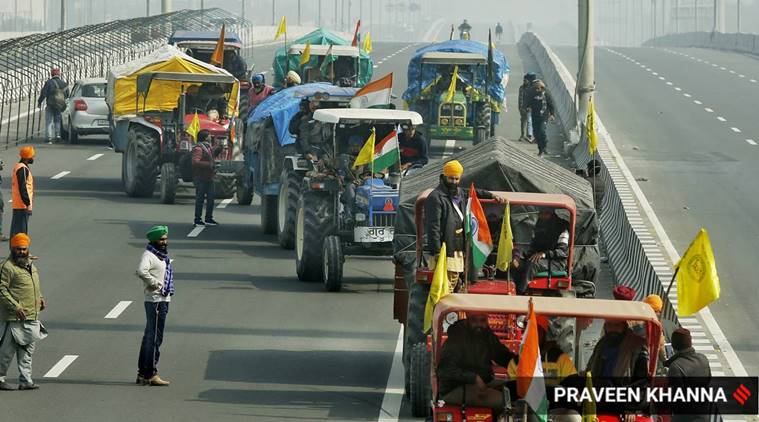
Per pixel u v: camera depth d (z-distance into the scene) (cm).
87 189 9575
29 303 4519
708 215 8638
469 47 11681
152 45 18425
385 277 6725
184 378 4750
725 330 5809
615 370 3450
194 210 8775
